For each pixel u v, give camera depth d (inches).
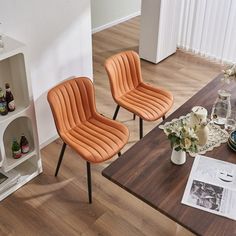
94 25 215.2
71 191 115.3
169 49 189.0
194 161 84.4
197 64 185.5
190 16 183.9
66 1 114.7
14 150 109.3
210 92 108.4
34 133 111.9
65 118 107.0
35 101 121.0
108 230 103.6
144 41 182.4
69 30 120.7
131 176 80.7
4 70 104.0
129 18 237.0
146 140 90.4
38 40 112.3
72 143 102.8
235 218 71.7
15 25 103.7
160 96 122.5
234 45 177.5
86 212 108.5
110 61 116.9
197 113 88.7
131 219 106.6
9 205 110.7
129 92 124.4
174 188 77.9
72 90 107.7
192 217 72.1
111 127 109.4
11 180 112.3
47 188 116.2
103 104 155.1
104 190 115.3
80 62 131.3
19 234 102.4
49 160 126.7
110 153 100.7
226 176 80.7
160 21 171.2
